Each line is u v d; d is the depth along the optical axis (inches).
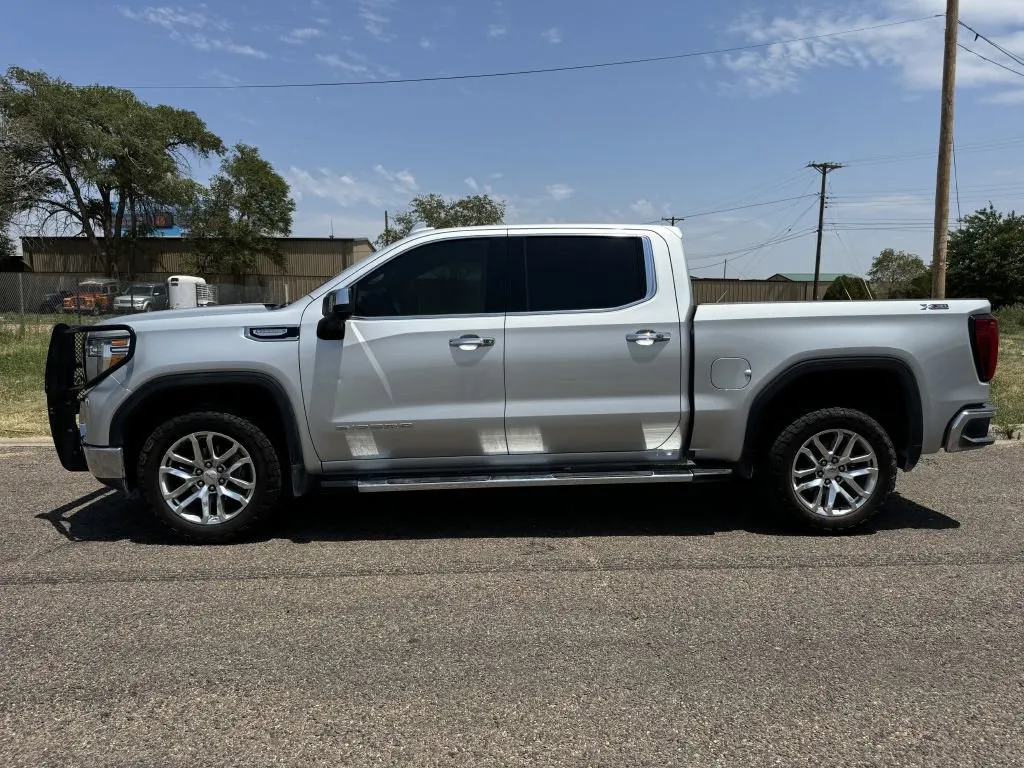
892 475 187.0
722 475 187.0
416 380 181.0
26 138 1338.6
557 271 186.2
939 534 191.9
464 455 187.0
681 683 119.2
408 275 185.2
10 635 136.8
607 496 230.2
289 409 180.4
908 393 185.0
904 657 127.3
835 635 135.5
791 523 193.5
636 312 183.9
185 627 139.9
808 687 117.8
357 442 183.3
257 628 139.5
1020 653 128.7
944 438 188.4
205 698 115.6
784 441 185.8
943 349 185.0
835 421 184.5
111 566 171.5
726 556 176.6
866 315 184.1
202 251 1925.4
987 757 100.1
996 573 165.0
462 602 150.9
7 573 167.3
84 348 184.4
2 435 316.2
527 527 199.6
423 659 127.6
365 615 145.0
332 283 183.9
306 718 110.2
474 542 187.8
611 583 160.4
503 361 181.5
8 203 1341.0
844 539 188.4
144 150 1633.9
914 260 3363.7
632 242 188.4
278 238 2025.1
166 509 182.7
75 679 121.3
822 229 1884.8
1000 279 1743.4
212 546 184.9
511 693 116.6
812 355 182.9
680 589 156.9
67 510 215.6
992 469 259.8
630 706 112.7
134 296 1285.7
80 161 1573.6
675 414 185.5
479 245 186.5
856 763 99.0
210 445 182.5
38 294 1290.6
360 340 179.6
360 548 183.5
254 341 179.2
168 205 1749.5
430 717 110.3
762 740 104.1
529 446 187.0
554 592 155.7
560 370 182.5
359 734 106.2
